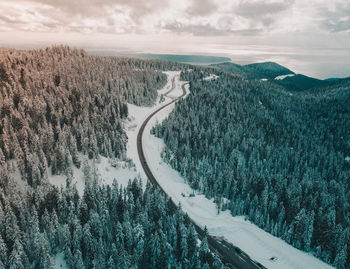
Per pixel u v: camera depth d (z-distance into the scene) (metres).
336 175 147.75
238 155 130.38
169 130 139.00
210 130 152.25
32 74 135.00
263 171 127.62
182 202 92.38
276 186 100.12
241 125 173.38
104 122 119.94
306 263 70.12
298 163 151.62
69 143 97.69
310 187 110.06
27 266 55.03
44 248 54.00
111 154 108.69
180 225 67.94
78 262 55.56
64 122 109.69
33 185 80.25
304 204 93.44
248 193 94.31
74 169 93.19
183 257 64.44
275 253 72.88
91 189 77.62
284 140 182.62
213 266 61.16
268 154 145.00
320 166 158.75
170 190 99.00
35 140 89.94
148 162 118.06
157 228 68.75
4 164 81.06
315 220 79.25
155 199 79.62
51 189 72.19
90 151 100.19
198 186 102.69
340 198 105.56
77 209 69.25
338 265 69.12
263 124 196.00
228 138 145.62
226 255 70.75
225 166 119.12
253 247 74.62
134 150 126.81
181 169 112.69
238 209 89.19
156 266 63.44
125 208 73.88
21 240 59.34
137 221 70.06
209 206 91.38
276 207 89.31
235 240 77.00
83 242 61.22
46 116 109.19
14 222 59.72
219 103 199.88
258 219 84.94
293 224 78.19
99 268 56.69
